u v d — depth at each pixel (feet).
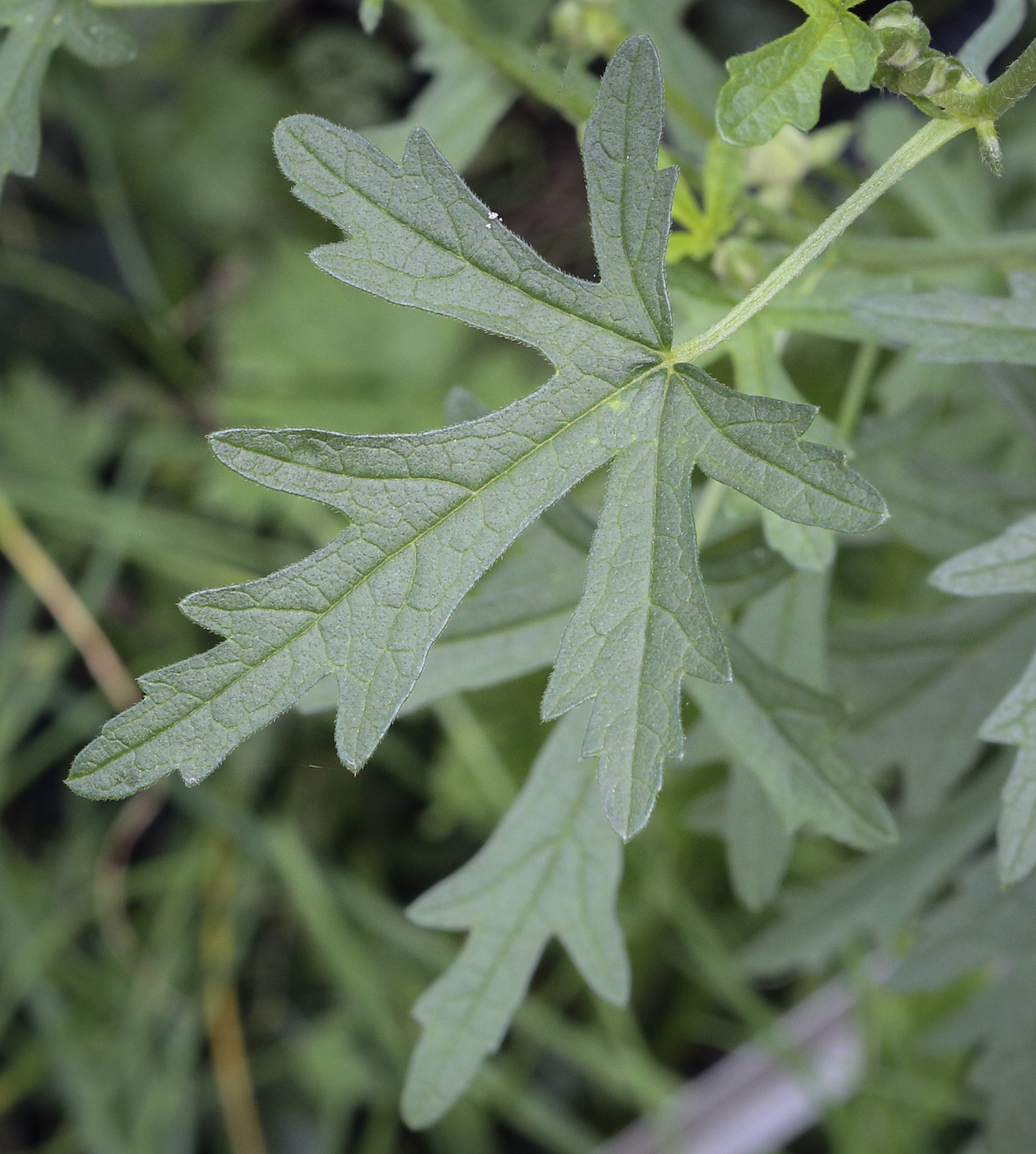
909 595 1.91
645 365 1.00
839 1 1.00
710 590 1.21
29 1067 2.05
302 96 2.34
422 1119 1.22
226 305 2.34
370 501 0.99
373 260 0.99
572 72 1.24
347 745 0.99
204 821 2.18
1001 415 1.63
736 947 2.12
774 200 1.32
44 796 2.26
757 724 1.19
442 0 1.28
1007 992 1.46
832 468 0.98
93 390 2.37
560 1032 2.05
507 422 1.00
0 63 1.18
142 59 2.32
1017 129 1.79
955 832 1.44
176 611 2.23
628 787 0.99
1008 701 1.05
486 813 2.10
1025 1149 1.45
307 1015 2.24
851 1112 2.00
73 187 2.37
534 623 1.22
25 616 2.10
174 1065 2.05
